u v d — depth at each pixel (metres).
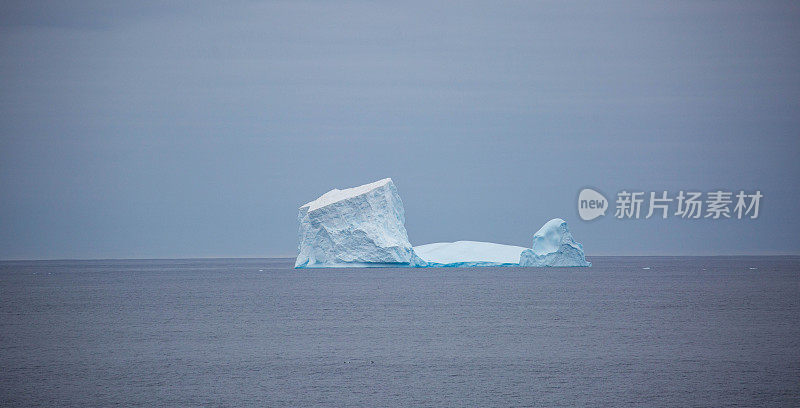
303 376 144.00
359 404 122.88
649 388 133.38
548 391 131.38
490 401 124.69
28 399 126.56
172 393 130.12
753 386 134.38
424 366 153.88
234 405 122.31
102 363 157.38
